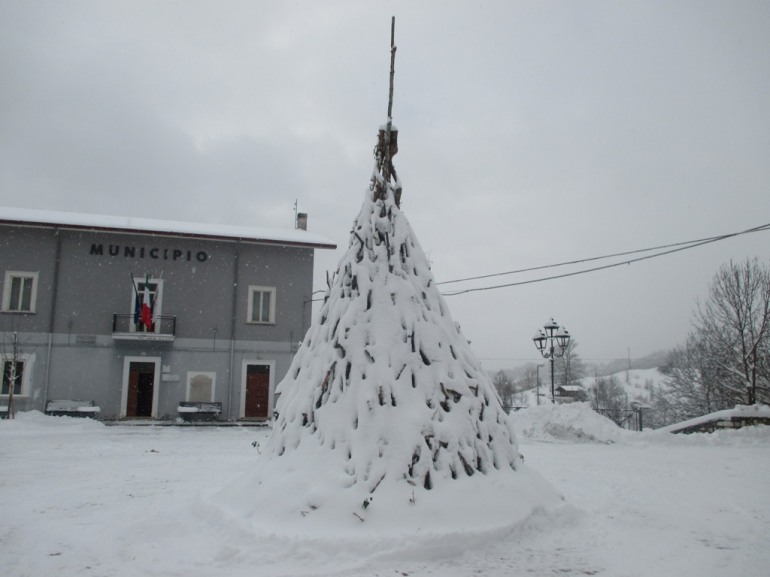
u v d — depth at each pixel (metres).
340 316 6.10
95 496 7.36
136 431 22.12
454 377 5.73
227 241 29.25
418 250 6.57
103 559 4.45
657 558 4.62
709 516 6.33
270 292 29.78
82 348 27.25
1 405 26.14
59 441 17.34
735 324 28.05
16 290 27.03
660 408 38.91
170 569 4.18
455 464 5.23
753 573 4.29
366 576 4.02
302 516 4.83
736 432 17.41
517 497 5.30
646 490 8.17
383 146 6.90
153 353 28.05
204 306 28.91
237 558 4.36
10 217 26.81
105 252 28.05
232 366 28.83
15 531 5.39
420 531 4.61
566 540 5.03
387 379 5.50
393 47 7.12
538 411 19.89
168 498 7.09
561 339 22.19
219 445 16.27
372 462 5.09
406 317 5.91
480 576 4.09
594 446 16.45
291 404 5.89
